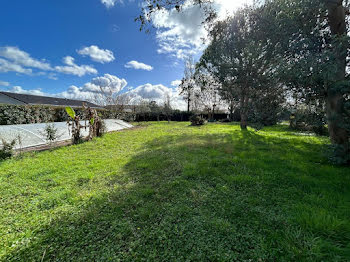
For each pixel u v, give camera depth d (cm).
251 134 899
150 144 672
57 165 412
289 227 177
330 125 423
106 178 336
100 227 190
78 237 175
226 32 730
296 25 414
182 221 195
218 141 695
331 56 320
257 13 593
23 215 218
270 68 535
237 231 176
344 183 275
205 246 157
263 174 327
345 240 157
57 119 1224
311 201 223
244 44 613
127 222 197
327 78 328
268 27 520
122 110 2220
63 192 275
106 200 249
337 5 381
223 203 229
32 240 174
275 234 167
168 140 751
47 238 176
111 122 1374
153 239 170
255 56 559
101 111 1652
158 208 222
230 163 402
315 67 335
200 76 1173
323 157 426
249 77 605
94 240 171
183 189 274
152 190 270
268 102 583
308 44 381
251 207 216
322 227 171
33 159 467
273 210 209
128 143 705
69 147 624
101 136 872
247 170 352
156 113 2570
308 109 429
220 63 779
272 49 522
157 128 1369
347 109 336
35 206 238
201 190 270
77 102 2459
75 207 233
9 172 365
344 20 391
